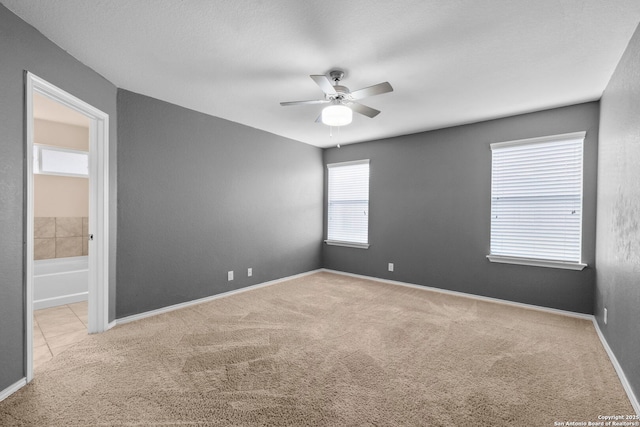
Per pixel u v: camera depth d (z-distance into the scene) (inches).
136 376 81.3
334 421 64.5
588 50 87.9
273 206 186.7
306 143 211.0
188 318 125.8
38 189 162.6
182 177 139.9
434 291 170.1
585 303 128.5
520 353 96.0
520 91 117.9
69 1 69.4
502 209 149.9
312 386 77.2
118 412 66.9
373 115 114.6
